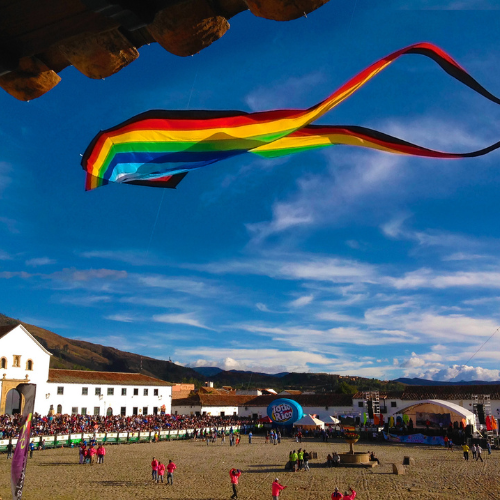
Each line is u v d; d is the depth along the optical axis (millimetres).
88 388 70438
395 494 26156
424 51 4156
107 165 5090
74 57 3650
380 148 5191
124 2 3045
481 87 4051
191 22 3293
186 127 4703
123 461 40000
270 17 3180
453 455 43500
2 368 59656
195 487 28281
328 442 57969
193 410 86875
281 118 4625
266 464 38156
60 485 28422
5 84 4000
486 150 4141
